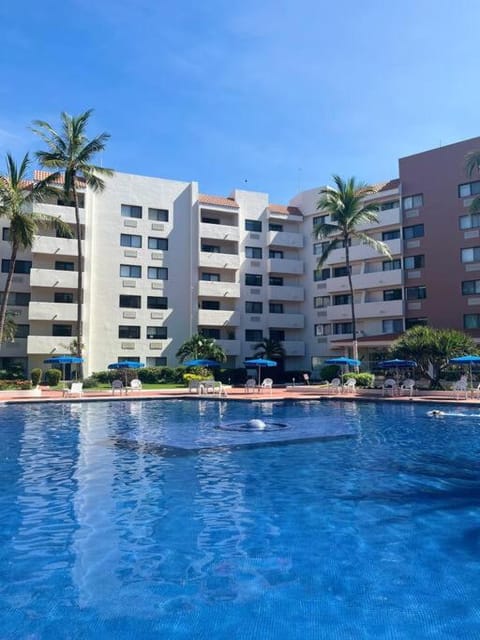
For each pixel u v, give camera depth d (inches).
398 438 608.4
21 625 184.4
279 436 624.7
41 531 280.5
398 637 175.3
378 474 419.2
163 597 205.0
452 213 1734.7
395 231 1863.9
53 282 1653.5
